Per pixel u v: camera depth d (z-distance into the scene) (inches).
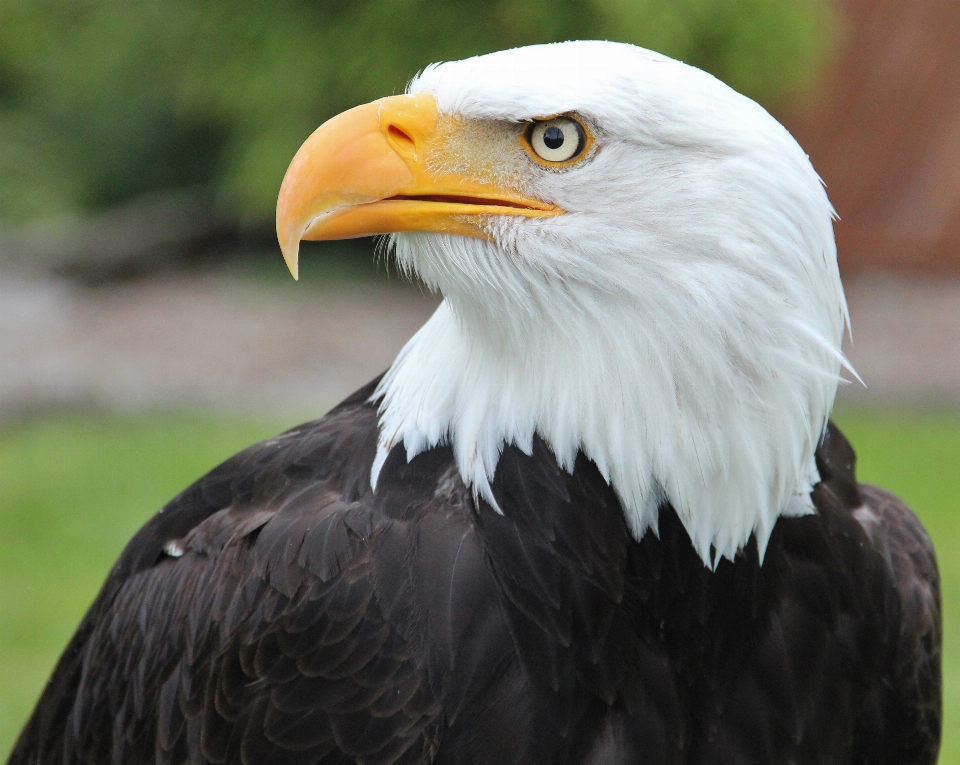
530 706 217.6
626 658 222.5
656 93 205.9
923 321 958.4
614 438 216.4
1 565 595.8
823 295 213.0
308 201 219.0
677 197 206.2
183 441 749.9
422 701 215.9
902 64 1207.6
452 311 225.3
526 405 220.2
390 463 226.4
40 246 1127.0
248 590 226.2
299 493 234.5
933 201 1099.3
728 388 210.2
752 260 205.5
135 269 1141.1
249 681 223.8
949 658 515.2
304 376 866.8
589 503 219.9
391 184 218.5
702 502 218.7
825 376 214.4
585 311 213.8
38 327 981.2
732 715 230.5
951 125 1160.2
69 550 611.8
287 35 999.6
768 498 220.8
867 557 243.6
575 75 208.7
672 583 224.8
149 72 1165.7
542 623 218.2
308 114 1019.9
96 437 765.9
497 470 220.4
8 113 1306.6
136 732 244.5
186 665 233.8
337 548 220.4
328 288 1074.1
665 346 210.2
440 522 220.8
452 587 216.7
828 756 236.4
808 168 211.0
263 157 1026.7
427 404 226.5
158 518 260.8
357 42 972.6
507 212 214.8
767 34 954.7
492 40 944.9
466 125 217.6
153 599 246.8
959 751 466.9
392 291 1066.7
